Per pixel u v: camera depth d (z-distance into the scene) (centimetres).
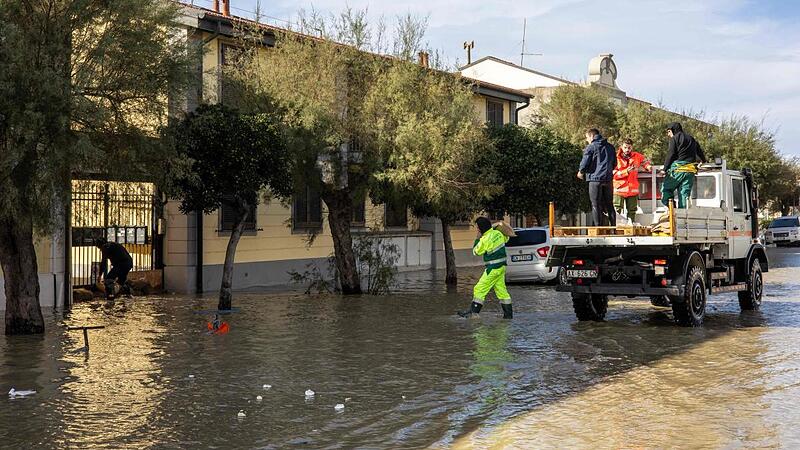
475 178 2020
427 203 1997
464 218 2288
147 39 1266
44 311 1603
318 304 1756
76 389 877
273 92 1730
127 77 1263
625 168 1534
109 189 1620
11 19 1155
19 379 930
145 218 1991
